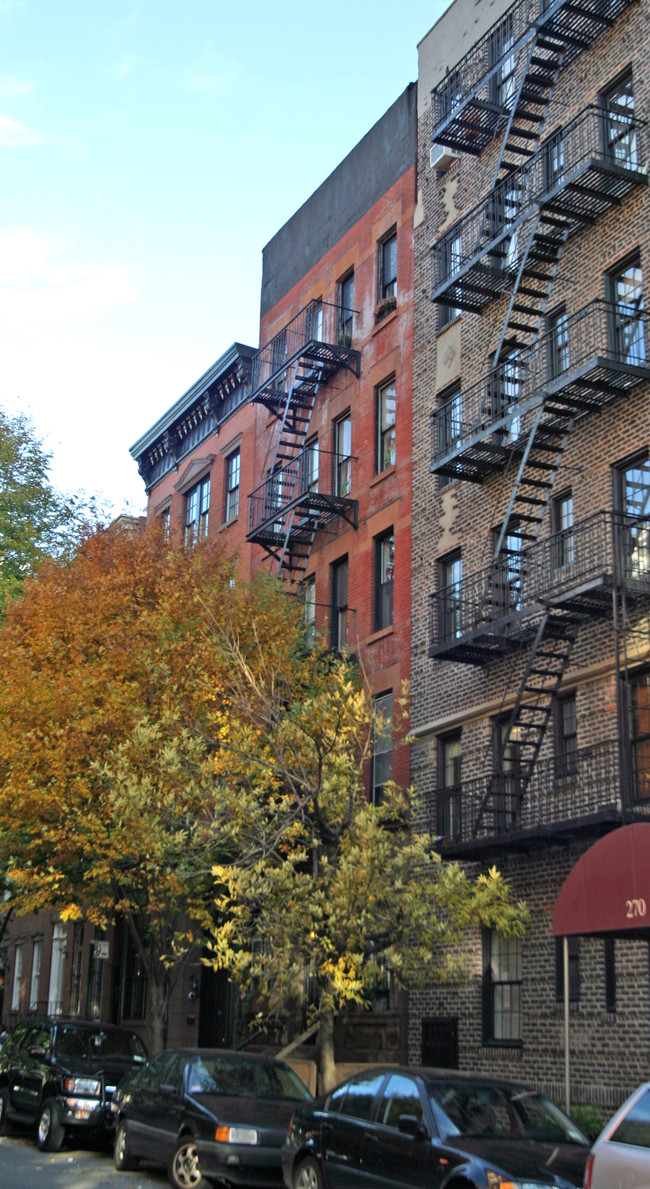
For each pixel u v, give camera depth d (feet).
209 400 121.08
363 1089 39.78
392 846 54.65
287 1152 41.70
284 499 101.86
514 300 70.90
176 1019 99.76
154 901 68.49
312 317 104.47
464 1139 35.01
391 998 75.97
